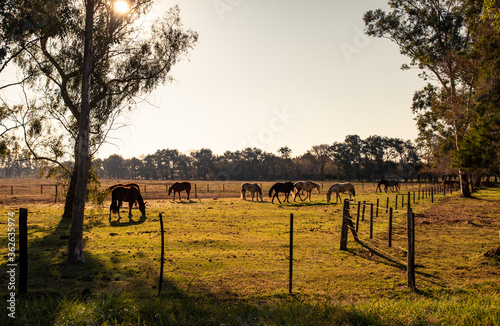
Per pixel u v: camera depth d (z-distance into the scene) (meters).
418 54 33.91
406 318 5.60
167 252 11.32
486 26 17.56
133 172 180.62
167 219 19.69
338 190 31.41
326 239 13.95
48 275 8.41
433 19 32.72
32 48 16.56
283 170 125.44
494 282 8.52
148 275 8.65
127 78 15.73
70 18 12.46
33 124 18.33
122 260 10.15
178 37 17.52
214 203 30.44
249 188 33.97
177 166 165.12
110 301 5.90
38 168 20.56
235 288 7.89
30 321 5.18
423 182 94.50
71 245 9.78
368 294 7.64
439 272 9.41
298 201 33.19
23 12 11.73
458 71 26.11
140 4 14.27
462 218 20.05
